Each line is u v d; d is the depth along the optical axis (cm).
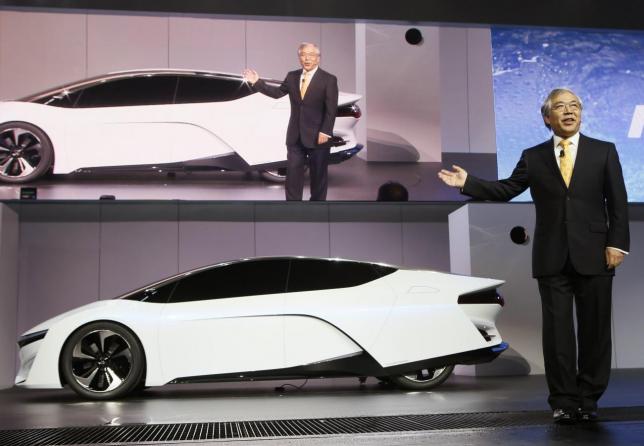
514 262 630
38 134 688
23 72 693
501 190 324
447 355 488
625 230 305
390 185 731
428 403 402
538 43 777
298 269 499
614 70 781
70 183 689
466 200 739
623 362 678
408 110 741
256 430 289
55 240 721
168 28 713
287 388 546
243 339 475
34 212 721
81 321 472
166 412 387
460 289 502
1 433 293
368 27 739
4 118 687
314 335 480
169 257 734
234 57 719
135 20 711
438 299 496
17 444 264
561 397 298
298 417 345
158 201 698
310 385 575
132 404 438
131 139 697
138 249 731
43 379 469
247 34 721
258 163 712
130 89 704
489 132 764
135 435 281
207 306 481
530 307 626
